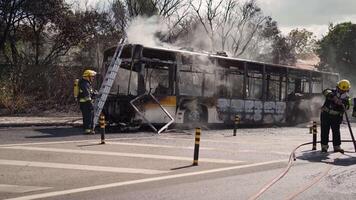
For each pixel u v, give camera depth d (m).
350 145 15.89
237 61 21.83
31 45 29.19
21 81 24.31
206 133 18.20
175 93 18.91
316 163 11.41
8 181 8.27
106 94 17.09
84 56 28.86
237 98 21.86
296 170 10.37
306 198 7.83
